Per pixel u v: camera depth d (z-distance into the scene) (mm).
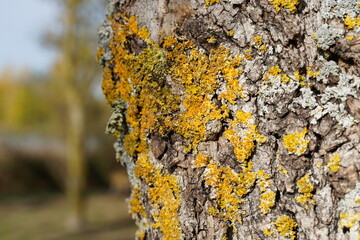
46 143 7723
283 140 707
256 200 712
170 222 732
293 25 712
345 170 693
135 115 760
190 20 729
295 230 705
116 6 776
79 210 4555
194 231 725
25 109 8719
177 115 730
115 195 7047
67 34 4391
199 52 726
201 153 724
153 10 745
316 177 700
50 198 6777
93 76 4562
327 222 696
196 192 724
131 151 767
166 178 737
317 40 706
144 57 745
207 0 725
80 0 4285
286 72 711
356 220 687
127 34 758
